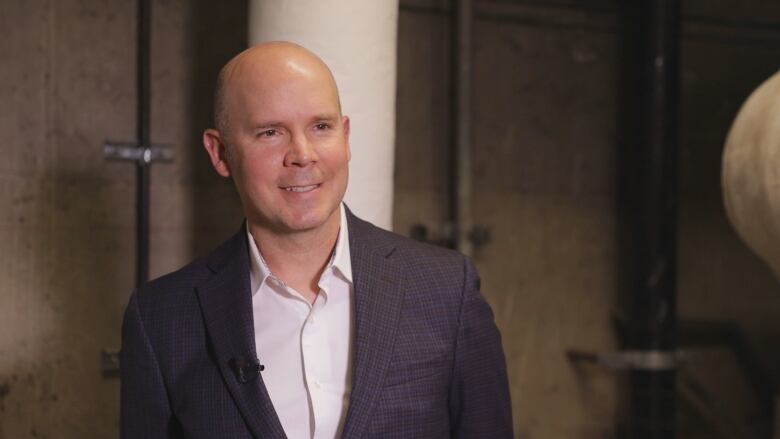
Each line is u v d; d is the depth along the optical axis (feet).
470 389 5.32
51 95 9.63
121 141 10.01
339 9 7.54
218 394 5.02
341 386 5.07
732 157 8.35
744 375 13.64
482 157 12.25
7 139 9.36
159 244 10.29
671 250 12.56
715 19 13.46
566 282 12.78
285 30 7.52
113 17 9.97
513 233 12.46
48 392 9.57
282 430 4.89
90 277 9.84
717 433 13.41
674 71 12.46
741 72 13.69
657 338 12.49
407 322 5.17
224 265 5.35
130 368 5.30
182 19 10.37
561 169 12.75
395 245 5.49
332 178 4.97
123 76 10.03
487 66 12.25
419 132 11.80
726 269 13.64
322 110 4.89
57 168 9.66
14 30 9.41
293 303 5.16
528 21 12.46
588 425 12.84
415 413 4.99
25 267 9.45
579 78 12.83
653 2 12.38
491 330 5.48
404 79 11.69
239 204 10.67
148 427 5.22
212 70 10.53
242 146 4.94
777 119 7.79
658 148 12.44
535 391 12.57
